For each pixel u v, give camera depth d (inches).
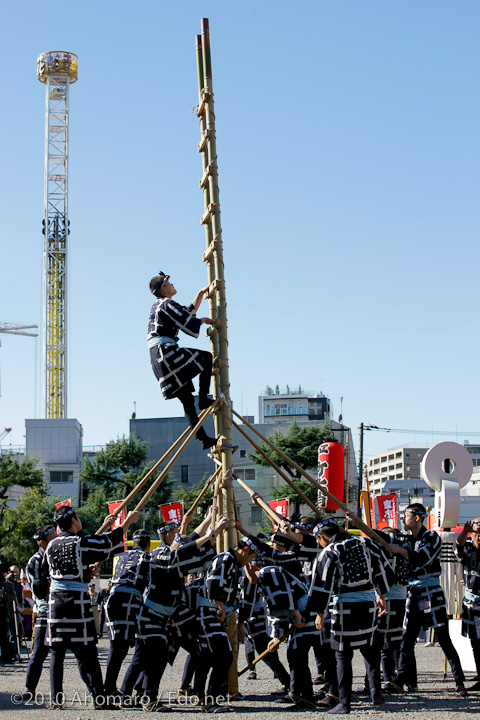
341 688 349.4
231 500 395.9
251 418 2746.1
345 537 359.3
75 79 3102.9
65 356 2994.6
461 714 338.6
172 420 2861.7
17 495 2372.0
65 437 2731.3
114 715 344.5
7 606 636.7
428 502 2942.9
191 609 385.4
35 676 406.0
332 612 356.2
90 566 369.7
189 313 381.4
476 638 422.6
